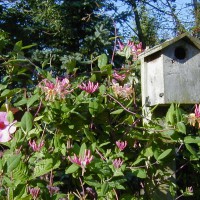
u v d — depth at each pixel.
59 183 1.05
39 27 5.10
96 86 1.07
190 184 1.53
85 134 1.05
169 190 1.13
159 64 1.28
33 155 0.99
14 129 0.93
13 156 0.85
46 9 5.08
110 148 1.10
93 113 1.04
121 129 1.11
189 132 1.34
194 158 1.12
